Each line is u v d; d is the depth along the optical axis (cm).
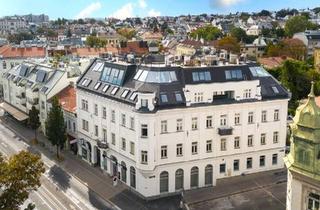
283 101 8694
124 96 8000
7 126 13038
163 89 7769
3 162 5078
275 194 7975
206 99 7994
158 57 9138
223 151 8300
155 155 7681
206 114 8000
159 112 7550
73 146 10375
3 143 11288
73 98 10862
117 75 8556
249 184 8406
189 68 8038
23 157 5016
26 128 12769
